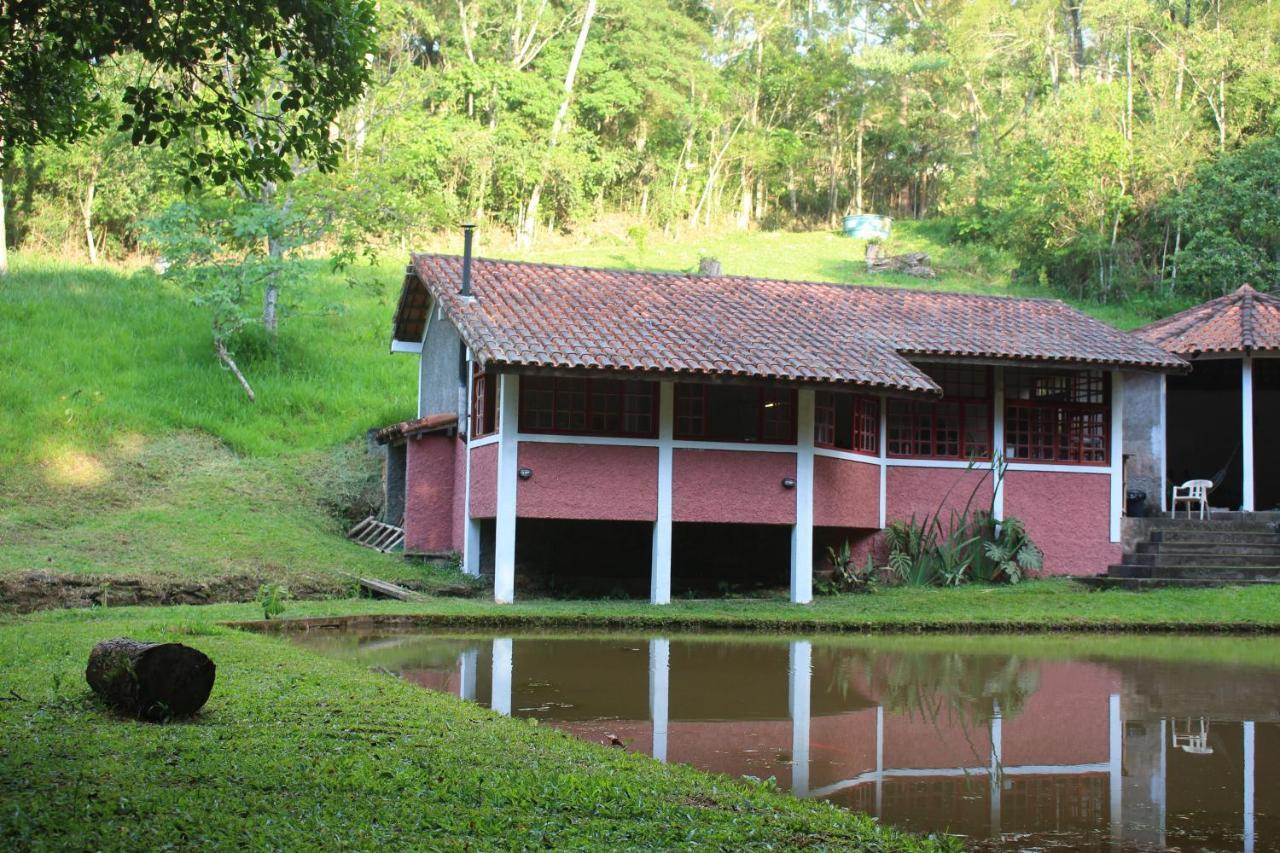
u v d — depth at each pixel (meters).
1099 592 17.81
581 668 10.95
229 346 25.84
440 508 19.67
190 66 7.47
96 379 23.42
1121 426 20.17
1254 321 21.58
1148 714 9.16
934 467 19.38
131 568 15.96
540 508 16.56
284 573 16.75
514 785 5.39
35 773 5.16
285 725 6.59
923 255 41.75
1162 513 21.48
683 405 17.36
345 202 26.45
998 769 7.21
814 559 19.47
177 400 23.16
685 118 50.47
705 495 17.14
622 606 15.84
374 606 14.84
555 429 16.72
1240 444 24.66
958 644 13.55
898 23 57.84
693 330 17.47
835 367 16.73
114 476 20.08
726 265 41.84
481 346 15.42
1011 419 19.83
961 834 5.75
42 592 14.73
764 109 57.16
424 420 19.25
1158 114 38.16
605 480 16.81
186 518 18.67
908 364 17.56
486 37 48.69
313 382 25.25
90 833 4.22
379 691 7.91
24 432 20.64
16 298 26.97
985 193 45.56
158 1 7.22
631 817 5.02
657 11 50.81
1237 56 39.69
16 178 35.81
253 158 7.67
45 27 7.18
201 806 4.72
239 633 11.42
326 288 31.88
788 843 4.80
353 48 7.53
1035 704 9.55
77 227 36.75
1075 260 39.44
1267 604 16.39
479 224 42.84
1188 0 44.53
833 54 57.12
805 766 7.14
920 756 7.54
